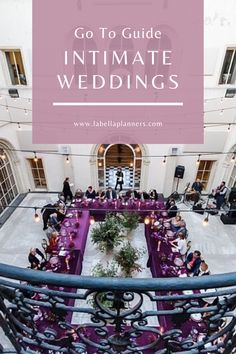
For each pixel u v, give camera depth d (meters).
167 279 1.05
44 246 7.88
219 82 9.75
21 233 9.59
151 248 7.51
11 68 9.68
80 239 7.84
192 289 1.05
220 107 9.89
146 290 1.04
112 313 1.21
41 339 1.39
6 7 8.49
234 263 8.46
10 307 1.32
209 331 1.45
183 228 8.26
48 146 10.78
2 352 1.45
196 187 11.11
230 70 9.58
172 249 7.37
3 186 10.85
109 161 14.95
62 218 8.94
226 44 8.94
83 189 11.74
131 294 1.14
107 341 1.33
